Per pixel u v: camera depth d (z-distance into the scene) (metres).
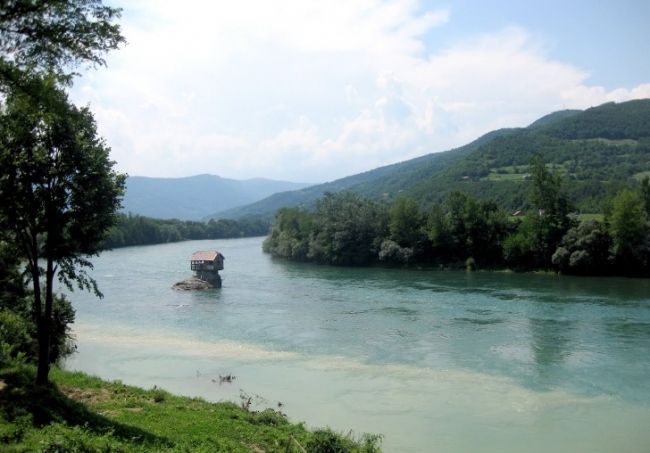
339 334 49.84
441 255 107.31
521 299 65.44
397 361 40.84
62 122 19.62
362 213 114.12
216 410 26.12
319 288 79.25
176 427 21.61
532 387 34.72
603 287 75.19
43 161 19.89
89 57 14.70
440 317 55.97
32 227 20.98
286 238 131.50
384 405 31.73
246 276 96.31
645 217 91.88
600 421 29.39
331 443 21.30
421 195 183.50
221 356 42.72
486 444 26.48
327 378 36.88
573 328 49.81
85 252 22.33
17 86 14.08
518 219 105.75
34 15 13.49
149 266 111.81
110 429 18.75
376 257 111.88
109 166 21.73
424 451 25.56
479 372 37.88
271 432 23.20
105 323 56.03
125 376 37.16
